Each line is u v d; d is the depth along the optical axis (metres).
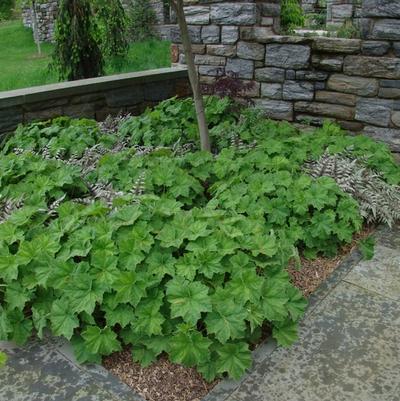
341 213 2.96
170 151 3.79
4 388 2.02
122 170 3.43
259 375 2.05
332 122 4.48
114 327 2.31
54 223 2.58
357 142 3.81
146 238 2.38
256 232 2.50
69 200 3.19
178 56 5.61
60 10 5.99
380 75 4.09
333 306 2.47
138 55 9.22
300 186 3.02
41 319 2.24
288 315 2.25
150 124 4.35
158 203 2.70
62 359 2.17
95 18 6.65
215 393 1.97
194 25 5.18
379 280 2.68
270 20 4.91
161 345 2.12
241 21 4.79
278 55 4.65
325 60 4.37
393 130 4.17
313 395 1.94
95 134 4.25
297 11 5.26
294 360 2.12
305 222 2.93
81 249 2.36
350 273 2.75
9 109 4.32
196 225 2.45
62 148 3.81
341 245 3.00
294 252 2.57
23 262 2.32
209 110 4.59
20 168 3.33
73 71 6.18
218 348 2.03
